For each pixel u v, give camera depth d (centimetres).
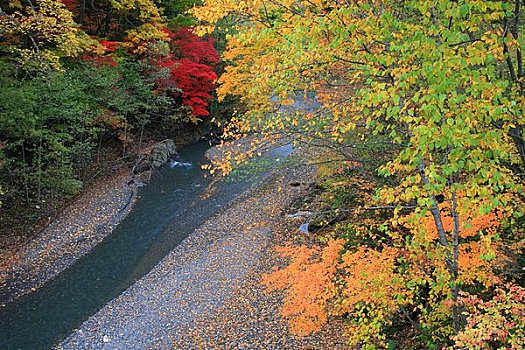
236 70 1031
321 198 1391
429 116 452
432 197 541
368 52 563
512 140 572
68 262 1504
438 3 461
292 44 580
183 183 2244
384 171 518
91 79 1988
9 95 1435
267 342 1031
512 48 526
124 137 2292
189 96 2741
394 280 617
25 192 1770
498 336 445
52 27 1461
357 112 772
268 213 1781
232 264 1433
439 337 712
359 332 722
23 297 1309
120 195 2020
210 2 626
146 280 1389
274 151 1848
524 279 687
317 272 721
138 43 2411
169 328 1148
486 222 600
